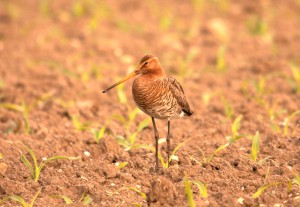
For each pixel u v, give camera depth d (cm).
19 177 1190
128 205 1052
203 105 1675
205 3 2886
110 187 1139
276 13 2689
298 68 1958
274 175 1146
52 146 1347
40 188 1088
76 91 1800
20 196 1111
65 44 2256
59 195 1064
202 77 1928
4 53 2153
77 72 1981
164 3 2914
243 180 1145
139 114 1585
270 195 1062
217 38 2338
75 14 2631
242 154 1266
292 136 1377
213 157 1234
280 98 1672
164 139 1394
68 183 1148
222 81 1903
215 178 1141
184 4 2894
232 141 1344
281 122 1511
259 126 1481
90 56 2158
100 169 1198
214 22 2414
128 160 1262
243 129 1481
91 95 1775
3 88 1814
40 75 1945
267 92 1745
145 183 1150
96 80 1897
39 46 2225
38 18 2631
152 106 1217
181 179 1156
